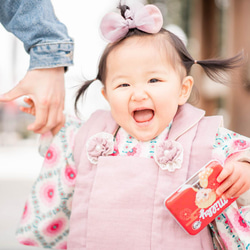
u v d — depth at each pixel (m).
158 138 1.12
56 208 1.19
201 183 1.00
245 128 3.53
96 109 1.29
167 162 1.04
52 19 1.21
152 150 1.11
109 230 1.04
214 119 1.13
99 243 1.04
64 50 1.18
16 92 1.18
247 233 1.04
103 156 1.11
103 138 1.14
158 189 1.04
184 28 4.73
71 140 1.21
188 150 1.07
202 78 4.09
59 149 1.21
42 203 1.21
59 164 1.21
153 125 1.08
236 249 1.05
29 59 1.20
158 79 1.07
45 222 1.20
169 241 1.01
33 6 1.18
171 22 4.65
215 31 4.39
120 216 1.04
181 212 0.98
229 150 1.08
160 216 1.02
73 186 1.18
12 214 3.27
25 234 1.22
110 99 1.11
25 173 6.07
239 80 1.24
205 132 1.10
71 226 1.11
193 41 4.48
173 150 1.05
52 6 1.23
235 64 1.20
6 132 12.08
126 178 1.06
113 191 1.06
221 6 4.31
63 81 1.21
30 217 1.21
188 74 1.19
